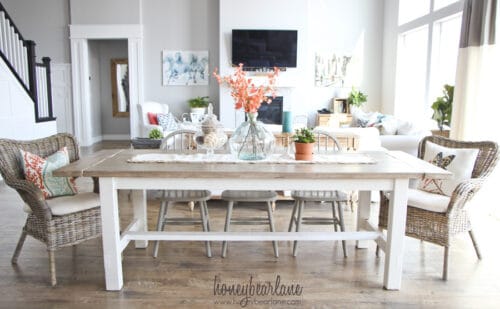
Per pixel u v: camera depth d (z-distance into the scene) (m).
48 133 6.45
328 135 3.22
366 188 2.31
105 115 9.64
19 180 2.42
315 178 2.17
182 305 2.23
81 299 2.29
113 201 2.30
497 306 2.25
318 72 8.22
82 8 7.99
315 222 2.99
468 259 2.85
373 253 2.95
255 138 2.52
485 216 3.81
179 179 2.28
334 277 2.57
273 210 3.95
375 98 8.35
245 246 3.08
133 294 2.34
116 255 2.35
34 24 8.12
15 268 2.67
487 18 3.88
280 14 7.78
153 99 8.37
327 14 8.10
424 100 6.39
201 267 2.70
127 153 2.83
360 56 8.23
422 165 2.39
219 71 7.98
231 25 7.80
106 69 9.47
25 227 2.63
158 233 2.57
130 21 8.04
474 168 2.83
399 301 2.29
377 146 4.07
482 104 3.98
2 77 5.30
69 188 2.81
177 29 8.16
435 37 6.11
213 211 3.98
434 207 2.56
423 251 2.99
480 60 3.97
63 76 8.30
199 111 8.02
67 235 2.51
